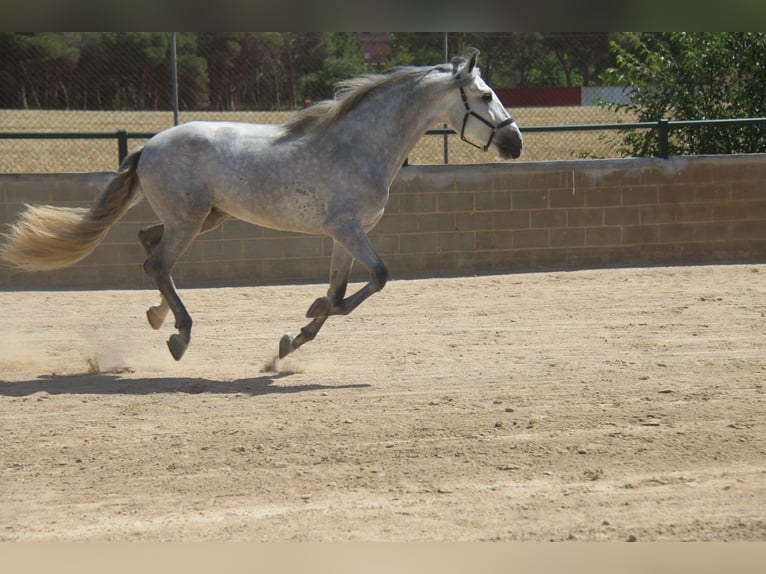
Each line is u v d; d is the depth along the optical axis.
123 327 12.91
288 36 19.81
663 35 22.64
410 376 9.98
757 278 16.03
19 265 10.51
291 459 7.31
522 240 17.38
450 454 7.37
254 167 9.95
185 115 20.19
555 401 8.80
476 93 10.09
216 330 12.67
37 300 14.86
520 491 6.57
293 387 9.60
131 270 16.19
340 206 9.89
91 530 5.99
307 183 9.90
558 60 21.56
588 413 8.39
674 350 10.97
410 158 20.55
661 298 14.38
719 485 6.62
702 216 17.89
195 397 9.22
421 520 6.07
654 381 9.50
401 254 17.00
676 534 5.81
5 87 19.88
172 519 6.16
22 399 9.13
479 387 9.42
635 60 21.05
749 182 17.95
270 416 8.51
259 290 15.69
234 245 16.55
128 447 7.67
